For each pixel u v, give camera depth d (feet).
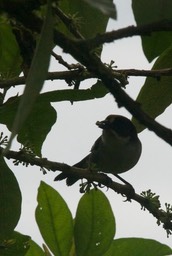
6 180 17.93
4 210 17.72
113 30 12.85
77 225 17.52
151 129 11.73
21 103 9.39
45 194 17.67
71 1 17.95
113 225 17.33
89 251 17.29
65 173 19.80
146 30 12.87
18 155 18.12
